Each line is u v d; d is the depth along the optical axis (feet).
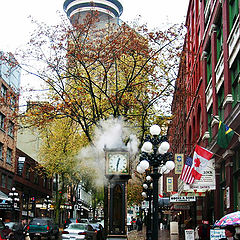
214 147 73.20
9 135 151.74
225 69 66.44
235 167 62.54
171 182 138.62
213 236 51.39
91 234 88.07
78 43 71.10
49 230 97.09
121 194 55.16
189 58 125.08
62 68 68.49
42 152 133.28
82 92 69.82
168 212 163.53
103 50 68.90
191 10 121.39
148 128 75.36
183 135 145.89
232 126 58.95
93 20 70.03
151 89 75.10
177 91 75.15
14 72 155.63
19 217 162.81
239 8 57.98
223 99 71.61
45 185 210.79
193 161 65.16
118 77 77.20
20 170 163.32
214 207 77.10
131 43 67.41
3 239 56.03
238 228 51.80
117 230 54.34
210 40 86.07
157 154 47.60
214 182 65.51
